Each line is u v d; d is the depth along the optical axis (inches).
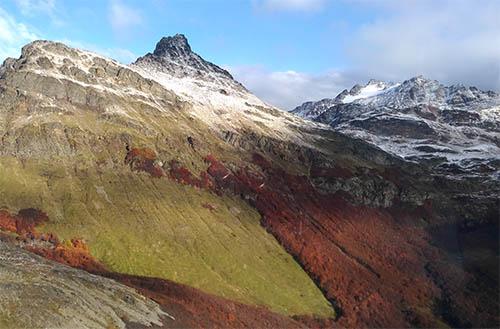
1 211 6122.1
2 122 7810.0
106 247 6107.3
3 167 6948.8
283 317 5708.7
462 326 6865.2
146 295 4047.7
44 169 7185.0
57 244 5871.1
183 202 7623.0
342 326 6176.2
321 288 6934.1
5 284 2979.8
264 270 6865.2
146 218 6899.6
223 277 6378.0
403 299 7165.4
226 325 4436.5
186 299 4694.9
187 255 6505.9
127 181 7583.7
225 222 7618.1
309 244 7800.2
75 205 6624.0
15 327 2635.3
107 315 3166.8
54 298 3019.2
